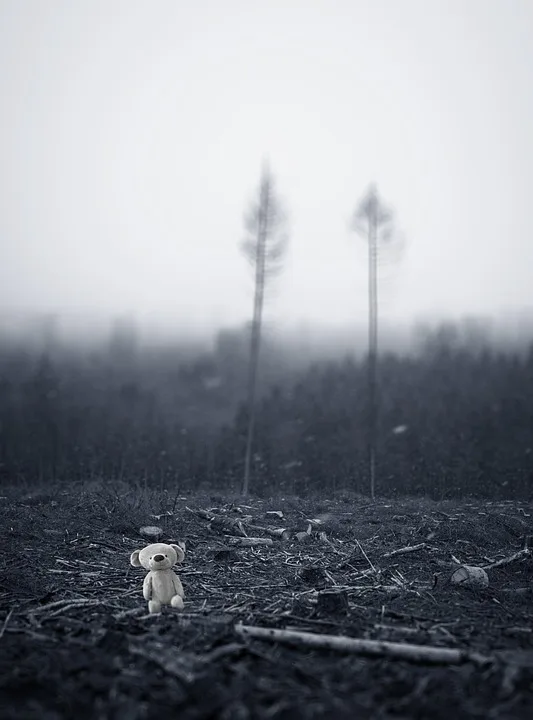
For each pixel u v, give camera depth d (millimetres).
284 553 9523
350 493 14281
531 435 19609
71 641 5434
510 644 5719
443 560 9305
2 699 4355
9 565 8352
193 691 4316
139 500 11914
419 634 5863
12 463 16781
